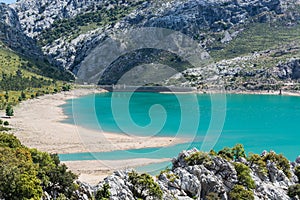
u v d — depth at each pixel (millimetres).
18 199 56750
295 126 192125
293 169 97000
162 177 76500
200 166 78375
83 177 99125
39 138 148250
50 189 63438
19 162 61500
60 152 127625
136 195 68000
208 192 76188
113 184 67000
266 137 164125
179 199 70938
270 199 80188
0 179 56656
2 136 79000
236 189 76500
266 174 88188
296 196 83125
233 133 170500
